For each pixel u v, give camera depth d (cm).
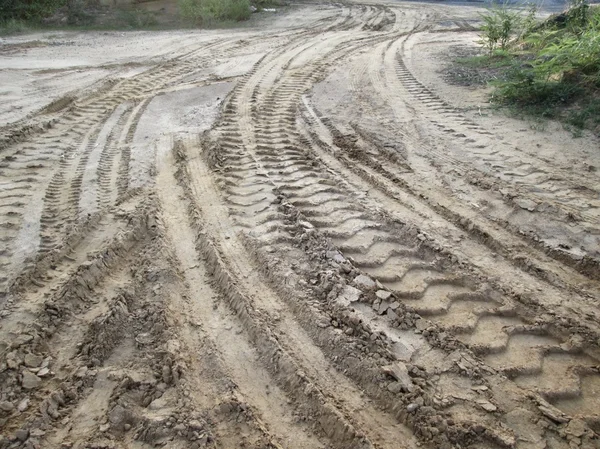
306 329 409
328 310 423
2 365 363
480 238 541
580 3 1103
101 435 325
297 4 2256
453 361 386
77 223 537
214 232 534
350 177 667
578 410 362
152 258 490
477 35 1568
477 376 374
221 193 615
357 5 2203
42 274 460
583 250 510
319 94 998
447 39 1503
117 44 1457
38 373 364
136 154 736
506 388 368
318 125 840
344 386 362
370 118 856
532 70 884
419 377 366
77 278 443
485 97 930
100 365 379
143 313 423
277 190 620
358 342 389
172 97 1004
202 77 1138
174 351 384
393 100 945
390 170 678
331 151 740
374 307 430
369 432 330
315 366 377
